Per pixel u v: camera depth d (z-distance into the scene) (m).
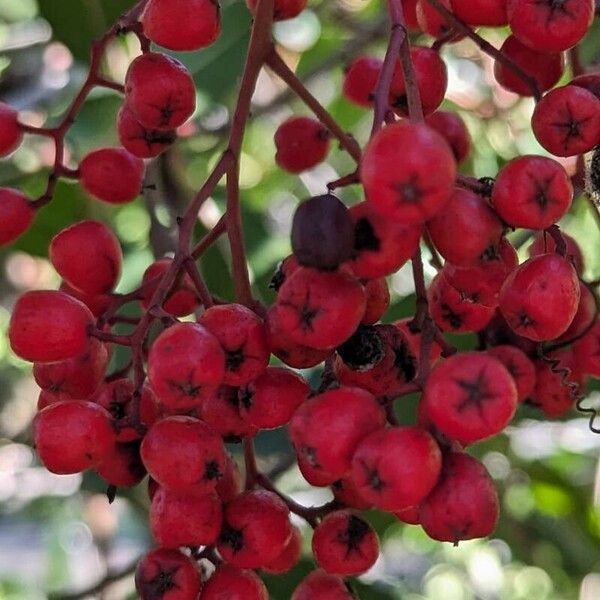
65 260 0.20
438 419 0.17
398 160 0.16
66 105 0.27
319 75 0.29
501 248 0.18
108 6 0.25
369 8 0.32
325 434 0.17
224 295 0.25
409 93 0.17
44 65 0.27
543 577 0.44
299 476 0.30
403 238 0.17
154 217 0.25
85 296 0.20
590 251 0.28
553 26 0.18
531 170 0.17
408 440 0.17
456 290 0.19
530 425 0.27
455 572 0.47
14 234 0.20
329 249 0.17
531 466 0.31
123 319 0.20
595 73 0.19
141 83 0.19
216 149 0.29
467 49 0.30
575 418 0.26
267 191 0.35
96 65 0.20
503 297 0.18
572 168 0.21
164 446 0.18
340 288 0.17
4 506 0.36
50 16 0.25
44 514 0.38
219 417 0.18
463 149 0.20
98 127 0.27
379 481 0.17
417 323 0.19
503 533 0.32
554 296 0.18
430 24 0.20
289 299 0.17
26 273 0.33
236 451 0.25
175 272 0.19
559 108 0.18
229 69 0.27
